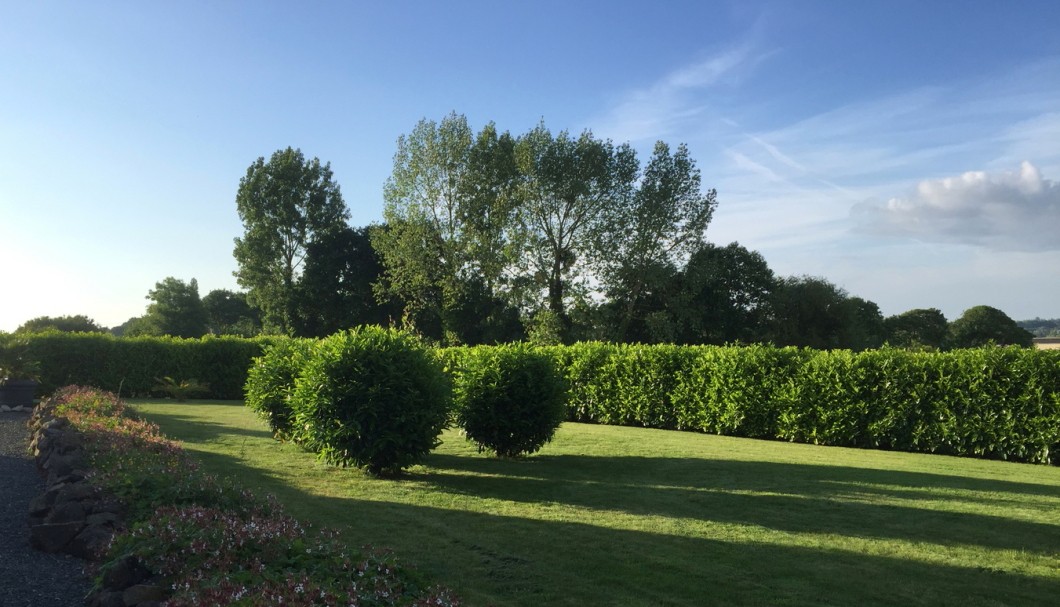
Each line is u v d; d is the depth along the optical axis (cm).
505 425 1097
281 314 4562
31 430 1195
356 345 907
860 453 1318
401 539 598
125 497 538
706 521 688
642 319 3956
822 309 4353
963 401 1334
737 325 4359
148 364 2488
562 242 3891
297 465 986
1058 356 1242
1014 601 476
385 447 895
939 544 614
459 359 1694
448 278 3906
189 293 5944
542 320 3666
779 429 1553
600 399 1903
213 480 605
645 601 461
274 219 4531
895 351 1460
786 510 744
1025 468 1163
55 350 2381
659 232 3719
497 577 501
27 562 468
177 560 384
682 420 1730
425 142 3772
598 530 645
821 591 489
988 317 5481
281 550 412
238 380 2558
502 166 3872
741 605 458
